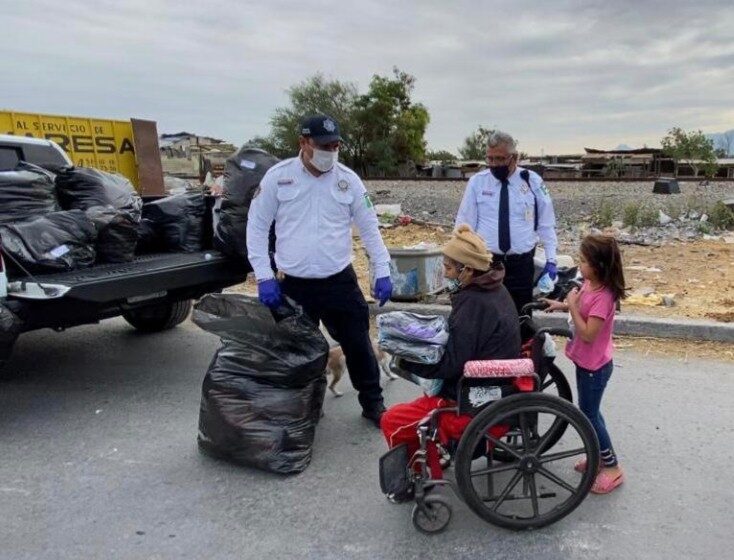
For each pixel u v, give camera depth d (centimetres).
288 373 391
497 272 323
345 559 307
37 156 622
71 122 1473
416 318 323
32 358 615
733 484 364
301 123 409
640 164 4253
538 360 335
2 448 427
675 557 303
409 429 333
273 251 472
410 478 330
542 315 666
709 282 822
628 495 355
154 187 1645
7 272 446
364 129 5022
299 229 422
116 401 506
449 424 323
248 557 310
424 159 5403
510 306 322
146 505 356
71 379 556
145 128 1612
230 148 4069
